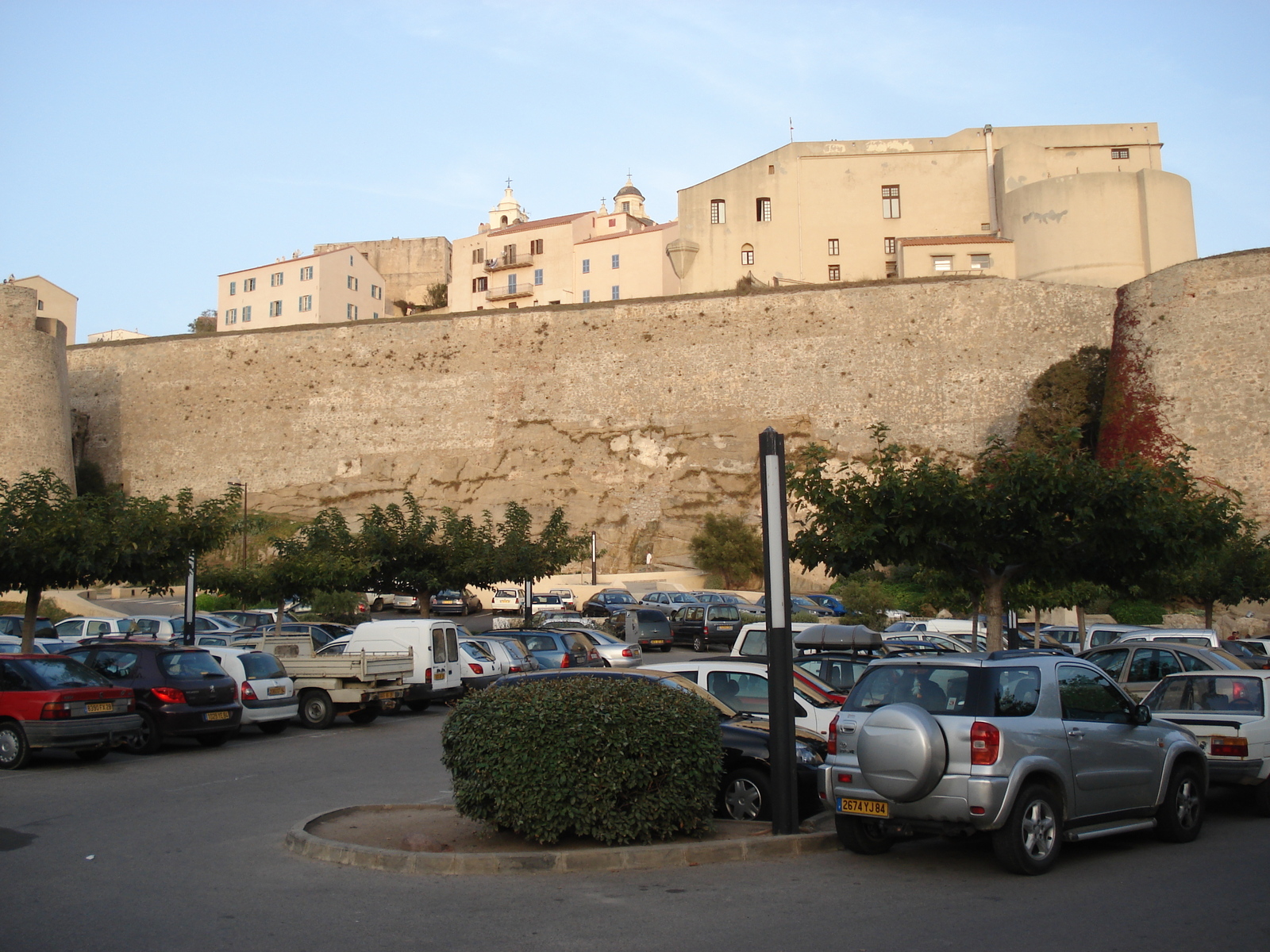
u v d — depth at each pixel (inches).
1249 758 451.5
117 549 784.9
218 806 467.2
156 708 638.5
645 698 366.3
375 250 4490.7
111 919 287.0
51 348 2516.0
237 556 2335.1
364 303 4005.9
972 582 751.7
